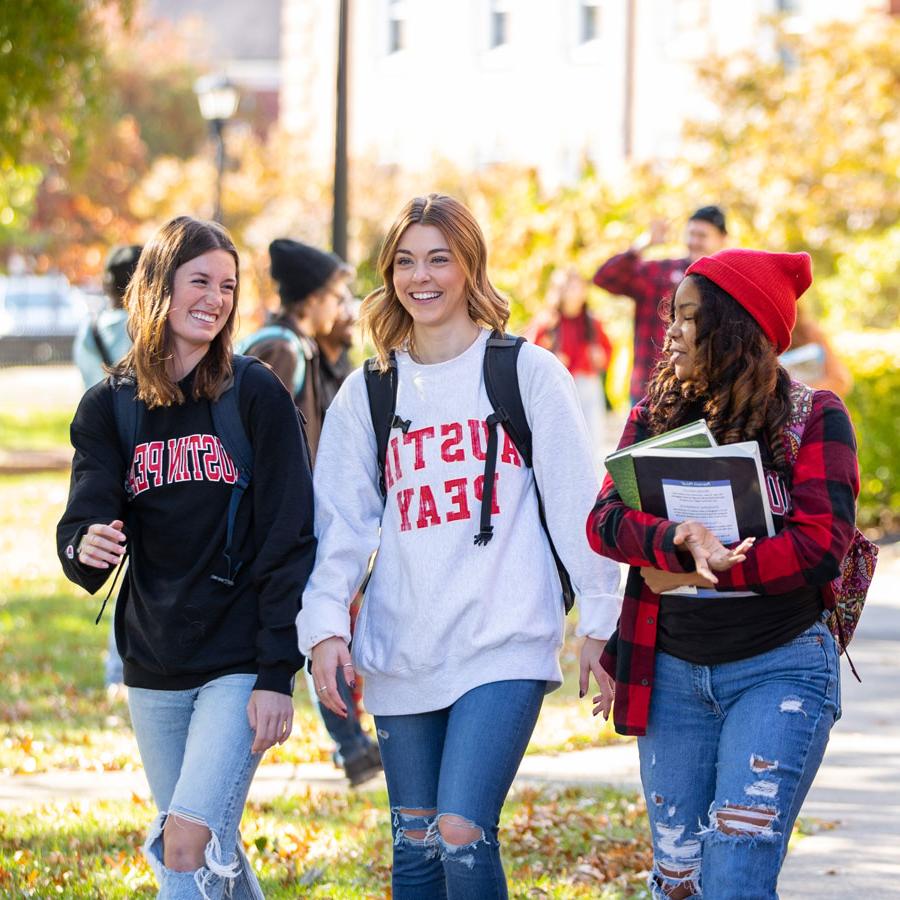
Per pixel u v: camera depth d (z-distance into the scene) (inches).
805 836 783.7
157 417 542.6
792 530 483.2
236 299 547.2
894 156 2625.5
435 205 551.5
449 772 520.1
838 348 1753.2
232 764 522.6
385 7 4613.7
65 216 4822.8
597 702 544.1
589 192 2662.4
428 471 540.7
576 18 4121.6
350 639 545.6
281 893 696.4
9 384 4854.8
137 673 544.1
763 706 485.4
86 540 520.1
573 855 757.9
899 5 3302.2
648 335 1229.7
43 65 1583.4
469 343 558.3
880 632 1284.4
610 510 507.8
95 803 853.2
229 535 533.3
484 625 530.9
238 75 7436.0
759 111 2896.2
